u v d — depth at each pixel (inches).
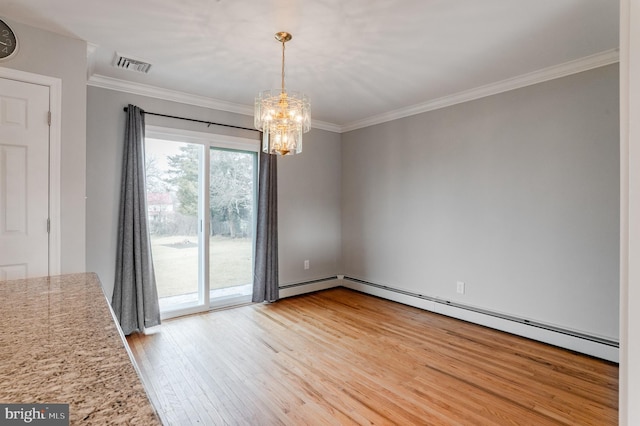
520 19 86.0
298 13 83.4
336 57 108.0
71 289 55.6
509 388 89.8
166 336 124.5
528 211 122.7
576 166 111.4
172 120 141.8
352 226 194.5
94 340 34.4
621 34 36.6
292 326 135.3
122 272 127.1
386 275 175.3
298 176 182.9
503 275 129.7
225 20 86.5
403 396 85.9
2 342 33.6
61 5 80.0
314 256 190.1
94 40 96.8
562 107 114.3
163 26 89.6
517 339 122.3
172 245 145.9
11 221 85.6
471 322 139.0
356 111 168.2
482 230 135.9
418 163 159.2
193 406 81.4
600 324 107.0
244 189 166.9
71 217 94.0
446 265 148.3
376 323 138.9
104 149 126.1
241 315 148.5
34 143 88.7
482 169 135.6
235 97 147.2
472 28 90.4
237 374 96.6
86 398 23.8
